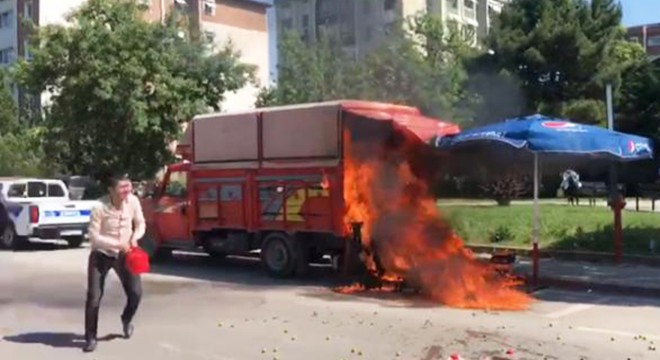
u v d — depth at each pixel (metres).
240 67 26.39
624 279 11.62
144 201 15.37
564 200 28.33
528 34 36.53
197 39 26.28
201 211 13.89
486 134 11.20
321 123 11.94
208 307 10.20
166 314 9.70
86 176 26.80
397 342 7.87
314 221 12.10
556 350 7.43
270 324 8.94
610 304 10.14
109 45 23.28
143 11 26.44
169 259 15.74
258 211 12.95
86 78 22.88
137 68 23.02
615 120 36.53
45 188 20.25
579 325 8.69
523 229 16.17
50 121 24.52
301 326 8.80
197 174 13.94
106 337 8.35
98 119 23.55
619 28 38.44
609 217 17.84
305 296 11.02
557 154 11.70
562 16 36.94
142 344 7.96
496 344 7.71
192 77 25.20
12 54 49.50
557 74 36.22
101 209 7.88
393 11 32.75
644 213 19.45
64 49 23.36
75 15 24.25
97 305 7.79
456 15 55.91
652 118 36.03
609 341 7.83
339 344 7.81
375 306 10.11
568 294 10.98
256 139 12.88
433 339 7.98
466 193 15.80
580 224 16.52
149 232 15.22
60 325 9.12
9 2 49.72
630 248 14.05
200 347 7.78
